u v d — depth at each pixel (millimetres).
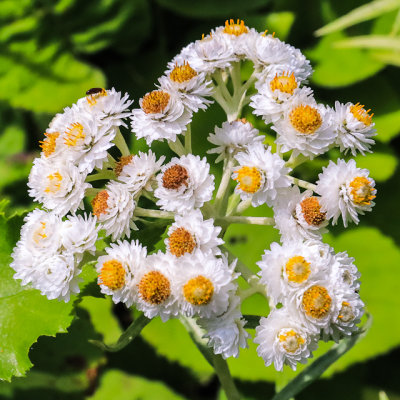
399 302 261
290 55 206
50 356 254
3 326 204
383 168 273
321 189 188
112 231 190
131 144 272
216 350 183
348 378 264
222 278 181
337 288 183
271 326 183
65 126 196
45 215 192
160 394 256
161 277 182
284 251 184
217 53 204
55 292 187
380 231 272
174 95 194
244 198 188
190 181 186
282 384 229
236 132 195
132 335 191
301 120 188
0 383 251
